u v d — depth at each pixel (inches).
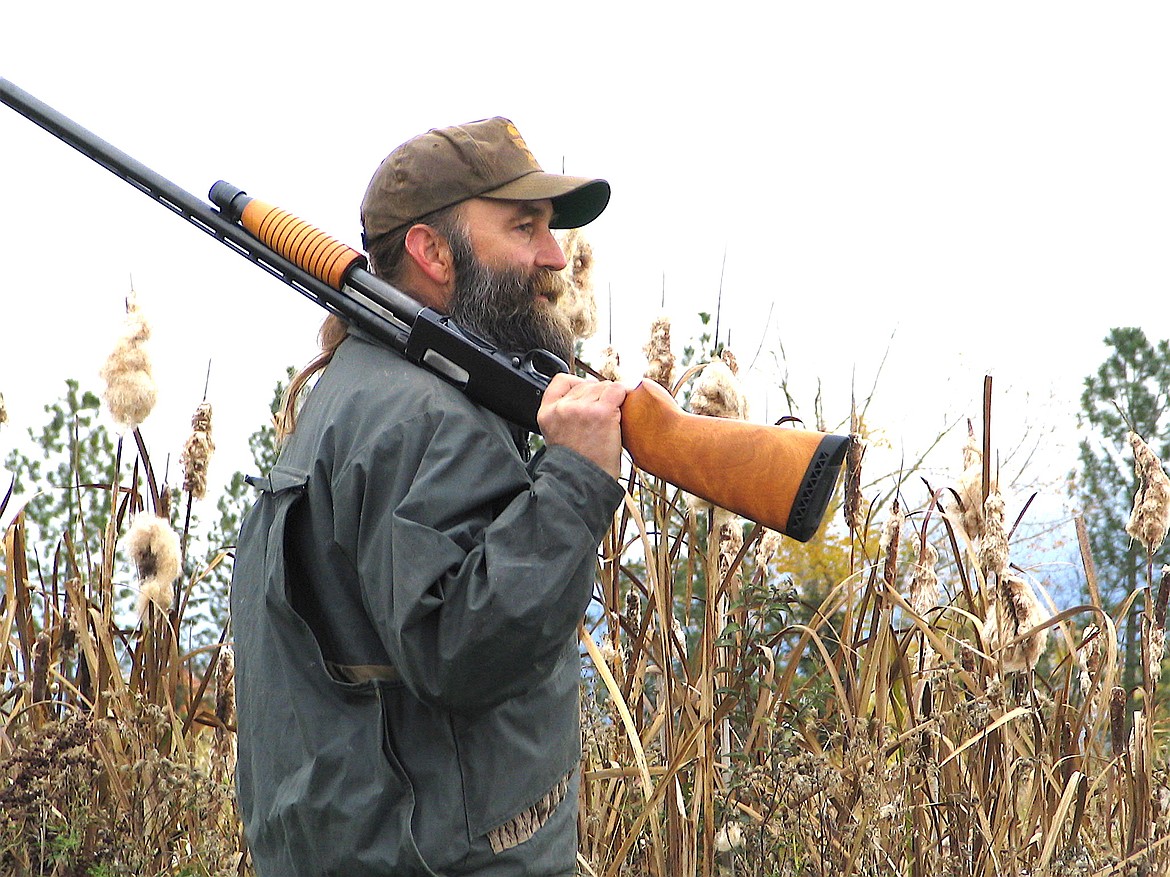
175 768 180.4
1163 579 193.2
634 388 122.0
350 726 111.6
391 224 130.9
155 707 189.3
